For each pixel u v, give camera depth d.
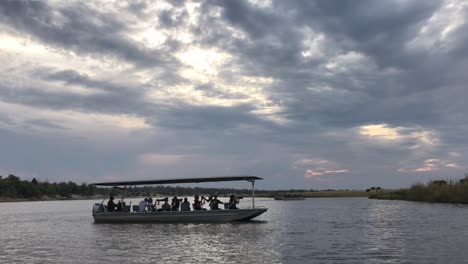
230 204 39.81
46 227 41.59
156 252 22.92
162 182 39.69
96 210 42.94
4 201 185.12
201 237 29.00
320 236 29.28
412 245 23.98
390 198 111.75
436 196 72.44
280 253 22.02
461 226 32.97
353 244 25.03
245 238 28.31
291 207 82.81
